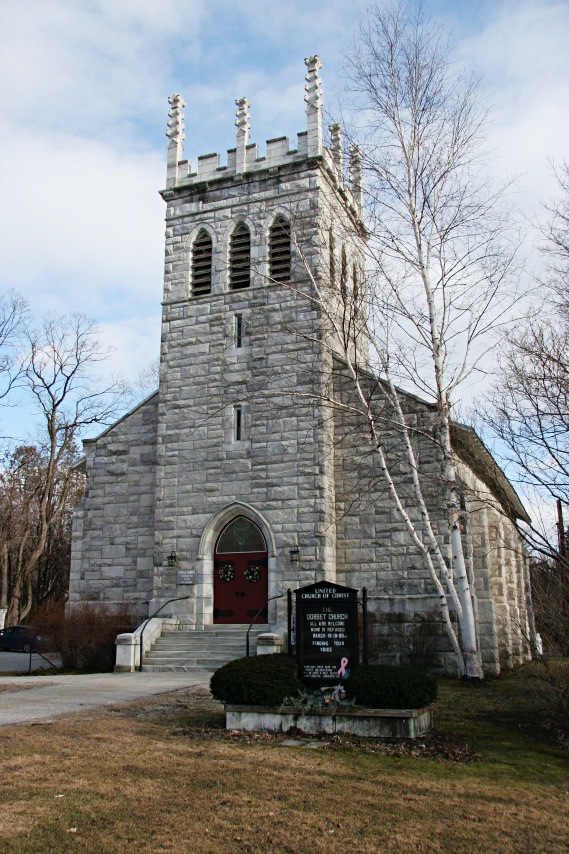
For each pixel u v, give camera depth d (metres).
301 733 11.23
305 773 9.07
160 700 14.58
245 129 27.19
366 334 21.05
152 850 6.70
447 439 18.69
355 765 9.45
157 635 22.59
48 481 41.78
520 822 7.51
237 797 8.16
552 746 10.69
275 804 7.94
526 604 29.73
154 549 24.75
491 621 22.41
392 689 11.14
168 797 8.15
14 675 22.02
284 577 22.73
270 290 25.36
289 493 23.36
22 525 46.00
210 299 26.16
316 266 23.77
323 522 22.77
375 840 6.99
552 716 12.36
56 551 50.97
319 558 22.50
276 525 23.25
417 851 6.76
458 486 18.53
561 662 12.88
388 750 10.23
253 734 11.12
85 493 26.94
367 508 23.09
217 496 24.27
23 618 42.50
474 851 6.78
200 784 8.61
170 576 24.16
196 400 25.41
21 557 44.31
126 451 26.80
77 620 22.89
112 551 25.97
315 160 25.75
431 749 10.29
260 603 23.33
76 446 52.16
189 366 25.81
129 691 15.99
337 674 11.73
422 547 18.73
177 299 26.66
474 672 17.78
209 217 27.09
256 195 26.53
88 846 6.77
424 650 20.98
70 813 7.59
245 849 6.76
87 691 16.06
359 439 23.72
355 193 27.53
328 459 23.47
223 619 23.59
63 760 9.54
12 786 8.41
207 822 7.41
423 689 11.34
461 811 7.78
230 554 24.03
